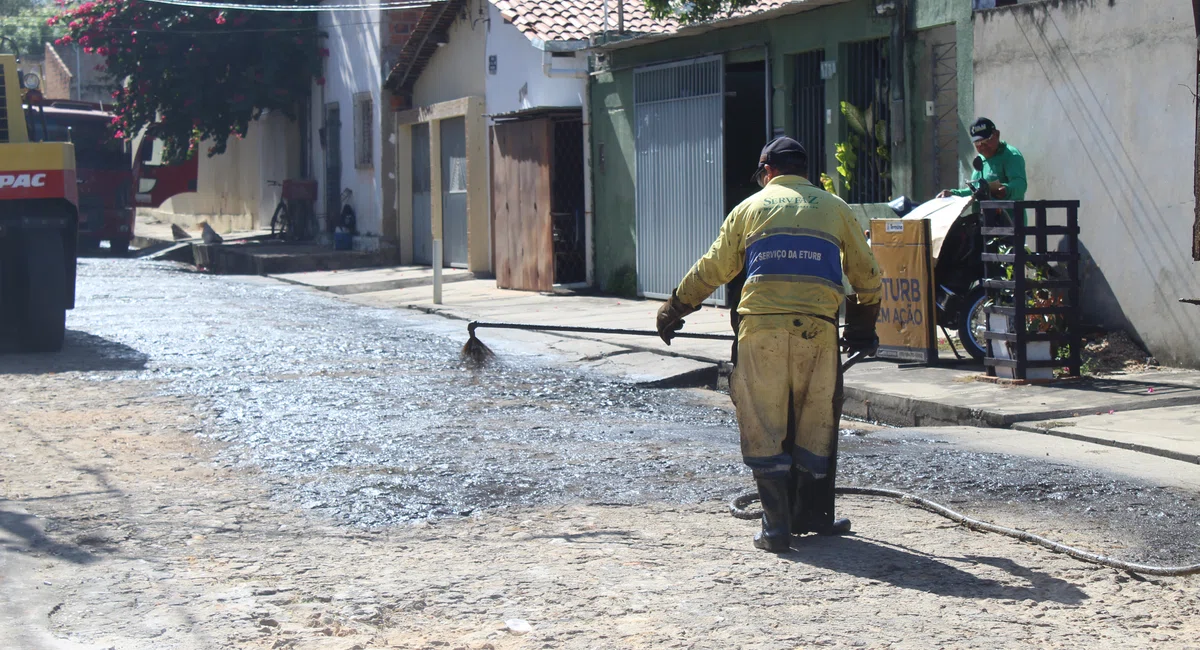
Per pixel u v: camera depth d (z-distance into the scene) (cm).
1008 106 1162
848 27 1359
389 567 540
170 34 2944
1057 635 454
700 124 1614
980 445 789
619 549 566
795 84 1477
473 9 2220
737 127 1623
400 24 2561
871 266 564
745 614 475
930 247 1077
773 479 553
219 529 606
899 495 657
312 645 444
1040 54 1123
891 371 1062
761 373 548
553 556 555
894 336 1116
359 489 686
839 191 1395
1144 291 1043
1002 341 993
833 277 554
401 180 2573
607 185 1852
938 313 1100
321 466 749
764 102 1585
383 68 2555
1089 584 513
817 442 564
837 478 709
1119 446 771
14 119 1354
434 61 2433
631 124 1773
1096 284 1088
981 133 1080
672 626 462
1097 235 1083
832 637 451
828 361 553
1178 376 984
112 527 608
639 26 1912
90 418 915
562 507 646
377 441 825
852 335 589
